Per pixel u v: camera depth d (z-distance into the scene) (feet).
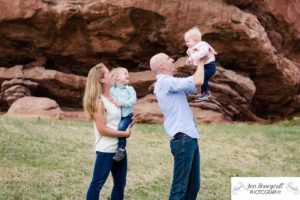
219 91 59.52
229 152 40.55
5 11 56.54
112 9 56.49
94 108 20.27
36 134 40.09
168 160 36.42
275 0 66.13
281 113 72.02
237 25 58.59
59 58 61.57
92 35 58.70
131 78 60.18
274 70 64.23
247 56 61.72
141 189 28.78
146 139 42.98
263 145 44.06
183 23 58.34
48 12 56.59
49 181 28.43
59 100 60.85
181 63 58.54
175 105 19.70
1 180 27.58
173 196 19.38
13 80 57.62
